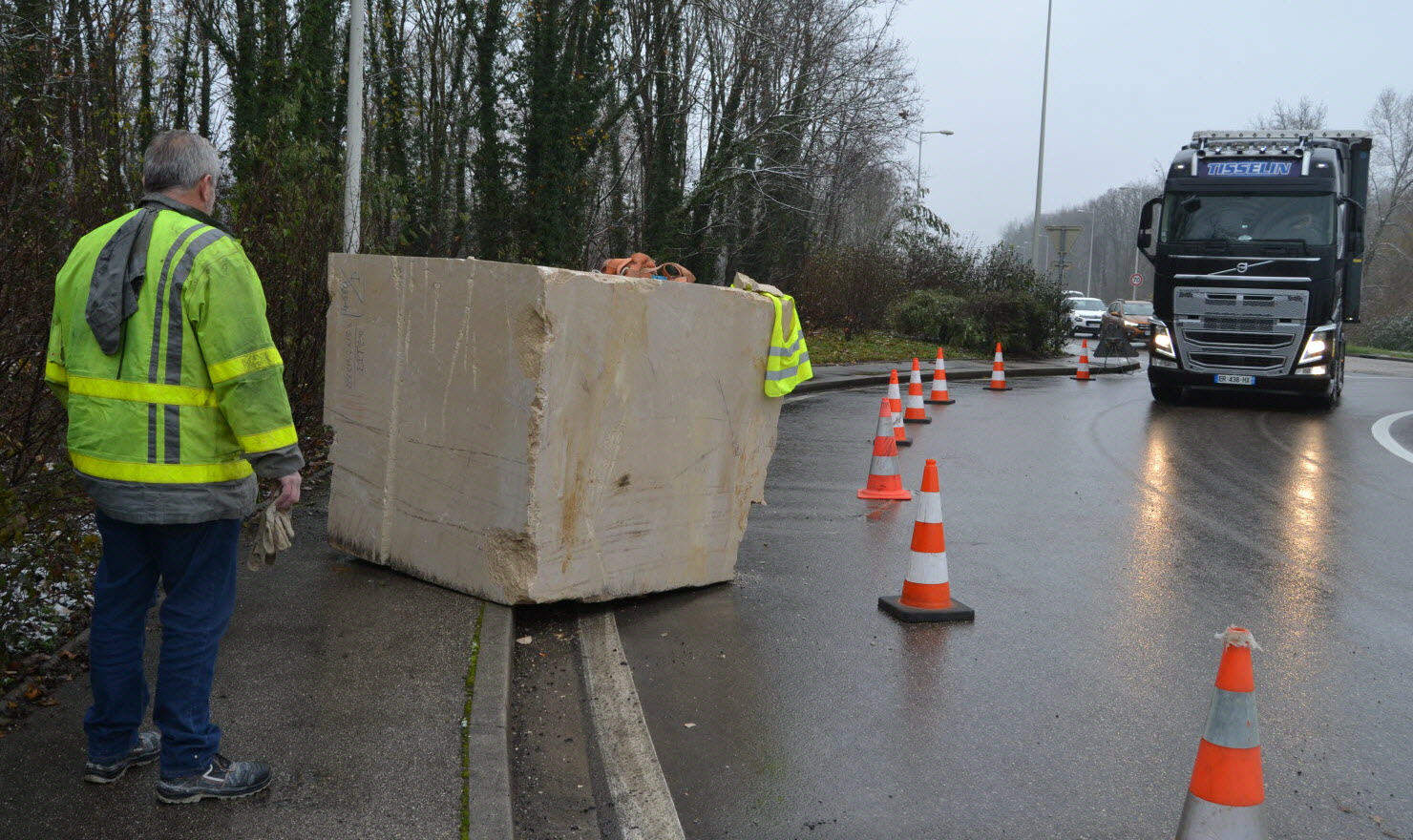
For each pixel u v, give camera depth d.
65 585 5.32
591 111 21.67
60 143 6.73
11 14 8.24
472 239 22.02
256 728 4.11
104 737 3.57
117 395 3.30
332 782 3.73
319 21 17.16
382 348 6.22
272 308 8.72
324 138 17.23
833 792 4.14
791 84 26.00
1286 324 17.08
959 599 6.70
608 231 25.80
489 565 5.70
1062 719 4.89
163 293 3.28
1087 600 6.75
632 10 24.50
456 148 23.39
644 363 6.01
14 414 4.85
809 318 27.55
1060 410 17.56
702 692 5.09
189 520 3.36
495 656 4.95
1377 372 30.95
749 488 6.89
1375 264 64.31
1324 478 11.44
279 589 5.80
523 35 20.89
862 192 37.78
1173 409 18.14
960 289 31.38
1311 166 17.02
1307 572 7.54
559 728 4.66
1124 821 3.97
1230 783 3.38
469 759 3.93
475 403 5.74
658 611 6.28
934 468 6.39
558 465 5.61
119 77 13.82
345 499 6.45
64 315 3.45
